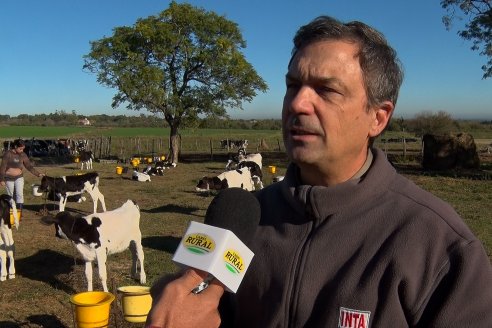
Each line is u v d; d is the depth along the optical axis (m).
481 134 69.50
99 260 7.14
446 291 1.33
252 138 62.47
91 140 47.06
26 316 6.63
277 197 1.72
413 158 31.89
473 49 25.91
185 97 33.19
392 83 1.55
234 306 1.64
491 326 1.26
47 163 34.28
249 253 1.31
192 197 17.77
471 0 24.91
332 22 1.55
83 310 4.97
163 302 1.22
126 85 31.31
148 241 10.62
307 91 1.49
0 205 8.09
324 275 1.46
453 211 1.48
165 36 31.83
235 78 33.72
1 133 72.88
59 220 7.01
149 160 32.56
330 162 1.51
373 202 1.50
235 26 33.44
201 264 1.23
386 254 1.39
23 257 9.55
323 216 1.54
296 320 1.46
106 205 16.31
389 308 1.35
